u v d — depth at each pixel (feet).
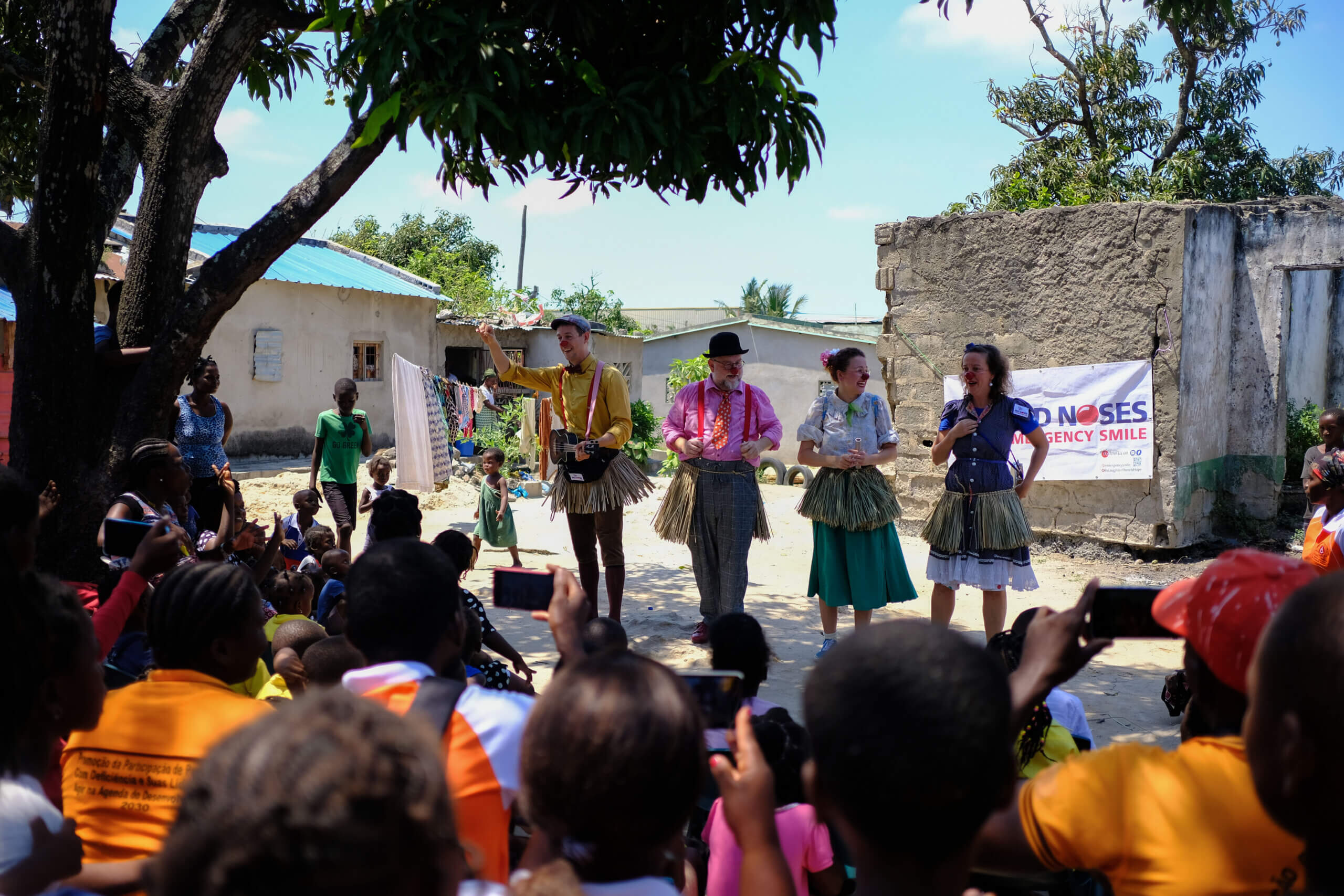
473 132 14.78
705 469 21.58
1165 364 30.63
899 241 35.76
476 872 5.24
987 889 8.61
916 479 35.96
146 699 7.25
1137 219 30.76
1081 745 10.72
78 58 16.78
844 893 9.52
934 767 4.40
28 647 6.28
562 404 22.02
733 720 7.10
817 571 21.33
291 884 3.14
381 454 30.35
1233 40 62.59
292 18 18.85
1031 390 33.04
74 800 6.90
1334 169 66.33
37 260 17.31
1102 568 30.99
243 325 56.29
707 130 16.84
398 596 7.64
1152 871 5.13
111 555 11.59
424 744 3.67
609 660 5.30
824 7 15.89
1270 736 4.31
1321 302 45.78
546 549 34.32
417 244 130.93
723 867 8.52
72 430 17.61
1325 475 16.52
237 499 21.17
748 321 77.61
